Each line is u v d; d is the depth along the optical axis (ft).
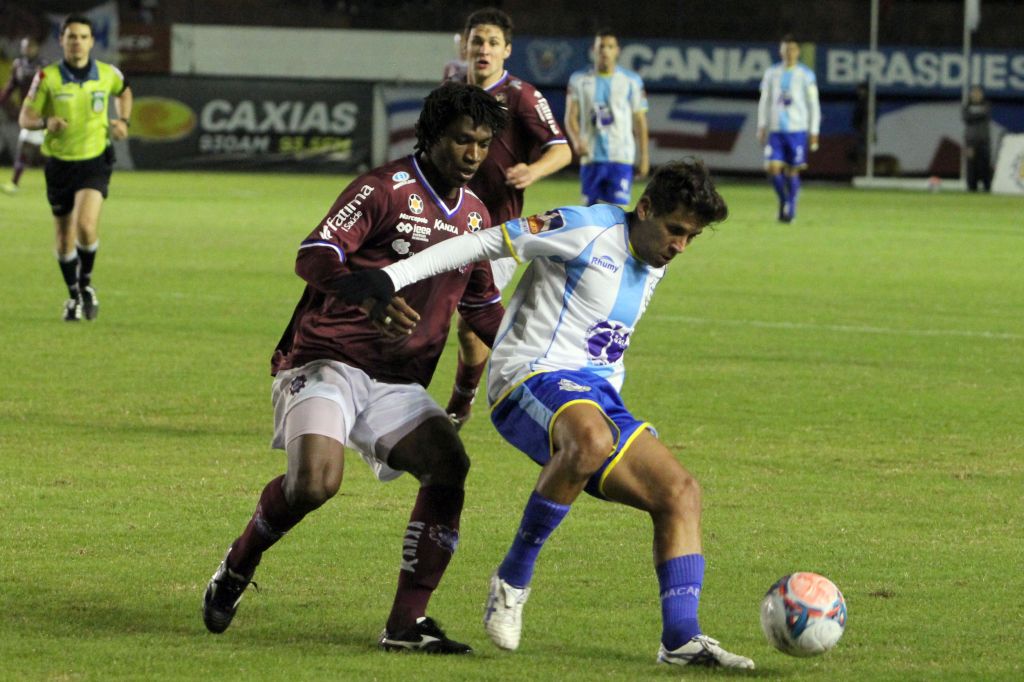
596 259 44.70
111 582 49.93
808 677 41.45
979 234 217.15
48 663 41.45
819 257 179.52
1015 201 300.61
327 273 44.57
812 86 229.86
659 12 360.07
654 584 50.90
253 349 103.50
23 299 128.06
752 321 123.54
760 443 75.92
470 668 41.88
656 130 354.95
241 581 44.52
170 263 159.02
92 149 114.32
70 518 58.49
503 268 68.64
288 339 48.57
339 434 44.34
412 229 46.26
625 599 49.14
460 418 77.92
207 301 128.67
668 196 43.86
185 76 345.10
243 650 43.16
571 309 45.14
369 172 46.34
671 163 44.52
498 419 45.57
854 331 118.52
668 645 42.37
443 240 46.78
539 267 45.70
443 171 46.09
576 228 44.65
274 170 348.59
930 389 92.73
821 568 53.16
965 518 60.85
